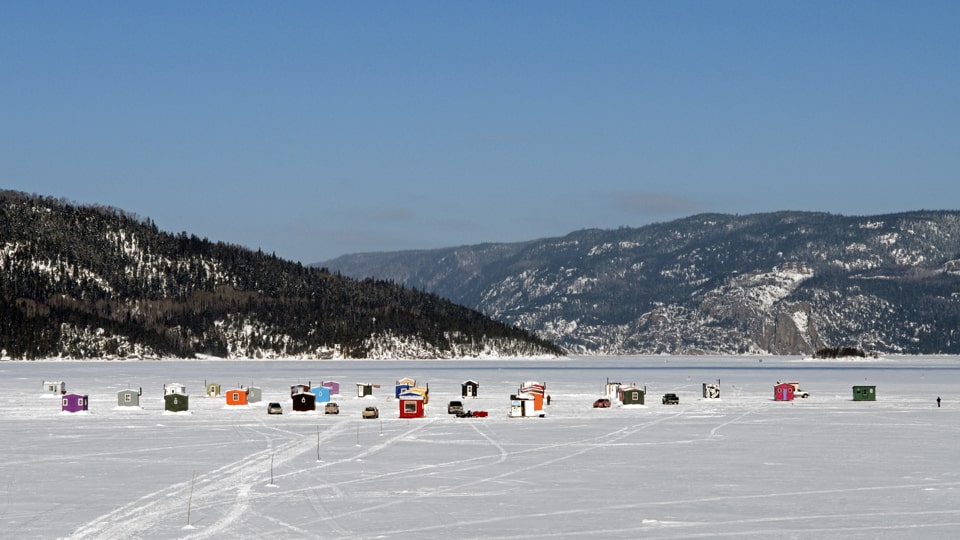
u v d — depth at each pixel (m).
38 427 82.06
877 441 71.94
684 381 197.38
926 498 48.03
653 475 54.91
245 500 46.78
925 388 161.88
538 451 65.31
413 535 39.91
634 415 96.25
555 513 44.22
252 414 96.62
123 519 42.59
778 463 59.88
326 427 82.00
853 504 46.47
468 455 63.12
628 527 41.50
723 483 52.31
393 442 70.44
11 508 45.00
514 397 95.31
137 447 67.25
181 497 47.56
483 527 41.38
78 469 56.66
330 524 41.69
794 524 42.12
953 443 70.62
